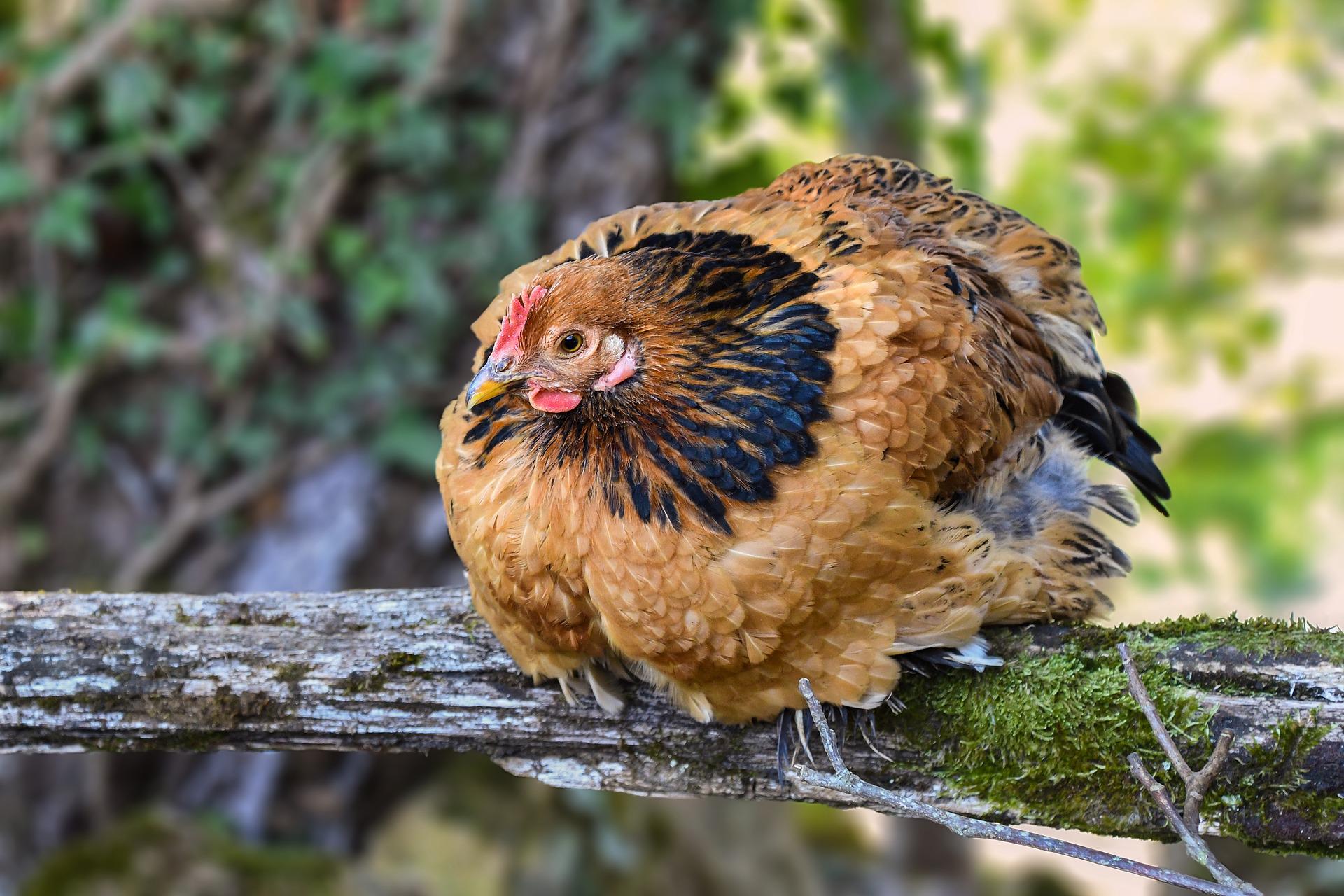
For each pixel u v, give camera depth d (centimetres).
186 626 419
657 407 372
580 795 746
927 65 871
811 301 384
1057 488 436
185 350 728
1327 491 980
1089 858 332
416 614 426
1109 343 980
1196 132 917
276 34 725
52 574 750
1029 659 396
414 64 726
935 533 375
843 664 378
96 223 735
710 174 851
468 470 405
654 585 370
